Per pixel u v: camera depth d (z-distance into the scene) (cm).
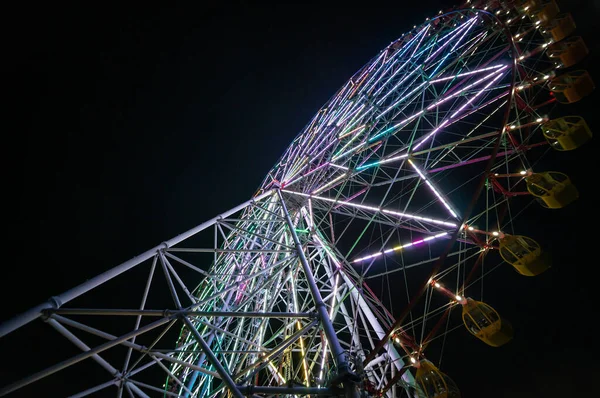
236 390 754
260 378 1379
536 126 1369
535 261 1091
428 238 1322
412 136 1454
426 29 1961
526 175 1250
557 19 1533
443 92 1514
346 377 722
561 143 1302
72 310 916
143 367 1095
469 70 1579
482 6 1739
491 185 1291
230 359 1485
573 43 1468
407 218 1423
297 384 898
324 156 1884
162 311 955
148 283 1192
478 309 1034
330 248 1703
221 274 1775
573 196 1177
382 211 1482
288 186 1989
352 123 1848
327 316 898
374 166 1569
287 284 1705
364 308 1558
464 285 1126
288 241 1773
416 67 1753
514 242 1130
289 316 914
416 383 937
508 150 1369
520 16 1598
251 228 2020
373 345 1434
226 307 1594
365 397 737
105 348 864
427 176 1386
